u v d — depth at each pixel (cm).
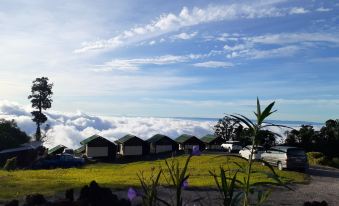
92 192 1105
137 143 7219
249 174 359
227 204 352
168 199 924
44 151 6650
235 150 6338
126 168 3697
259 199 381
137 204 1163
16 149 5616
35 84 9912
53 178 2395
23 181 2119
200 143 7750
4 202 1355
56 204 990
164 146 7456
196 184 1898
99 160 6650
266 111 344
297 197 1662
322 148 6122
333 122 6544
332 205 1506
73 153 7250
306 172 2967
